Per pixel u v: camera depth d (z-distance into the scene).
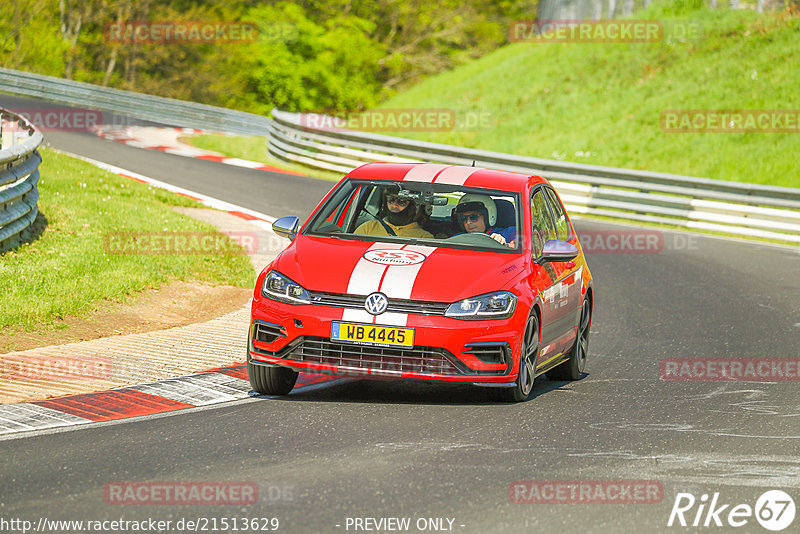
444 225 29.73
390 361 26.02
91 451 21.83
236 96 192.38
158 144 106.00
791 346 39.09
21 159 46.69
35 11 187.00
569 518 18.31
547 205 32.47
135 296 40.81
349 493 19.25
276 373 27.41
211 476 20.17
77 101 130.88
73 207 55.25
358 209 30.41
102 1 188.00
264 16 192.62
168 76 194.62
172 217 58.88
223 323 38.28
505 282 26.94
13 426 23.73
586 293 33.72
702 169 104.56
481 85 144.88
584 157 112.62
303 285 26.55
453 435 23.92
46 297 37.28
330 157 97.81
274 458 21.55
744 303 49.19
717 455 23.09
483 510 18.53
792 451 23.67
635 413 27.30
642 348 38.38
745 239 76.75
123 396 27.05
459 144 126.06
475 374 26.12
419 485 19.89
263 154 107.94
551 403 28.16
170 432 23.58
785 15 127.94
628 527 18.02
